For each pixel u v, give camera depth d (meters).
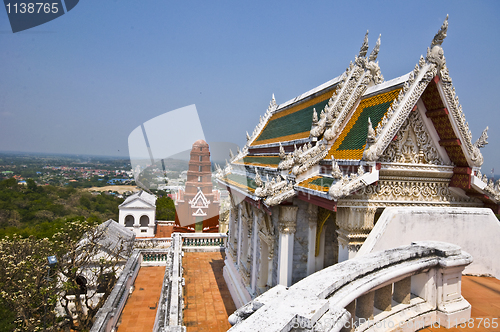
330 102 15.05
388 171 11.55
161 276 27.19
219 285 23.30
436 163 12.25
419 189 12.12
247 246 20.36
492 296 8.15
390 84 13.04
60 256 23.86
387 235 9.53
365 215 11.30
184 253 30.44
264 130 27.56
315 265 14.09
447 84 11.20
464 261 6.56
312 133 15.11
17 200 59.59
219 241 31.81
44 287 22.19
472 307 7.38
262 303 4.20
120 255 27.72
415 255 6.48
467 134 11.54
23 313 20.77
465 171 11.97
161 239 34.06
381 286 5.64
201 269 26.45
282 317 3.74
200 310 19.27
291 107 24.05
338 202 11.12
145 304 21.94
